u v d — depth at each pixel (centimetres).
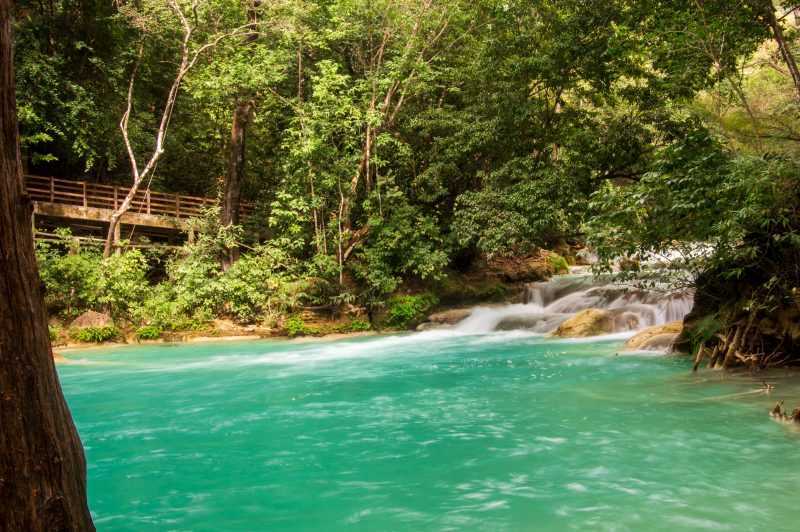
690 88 1551
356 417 695
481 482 456
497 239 1731
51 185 1919
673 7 1167
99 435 635
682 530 357
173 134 2428
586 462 494
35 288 211
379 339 1678
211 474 497
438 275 1939
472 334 1716
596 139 1756
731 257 809
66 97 1933
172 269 1881
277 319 1797
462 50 2125
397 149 2103
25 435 196
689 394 736
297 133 1925
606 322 1455
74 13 2006
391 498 430
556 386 834
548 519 380
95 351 1470
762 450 510
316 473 492
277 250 1892
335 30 2056
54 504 200
